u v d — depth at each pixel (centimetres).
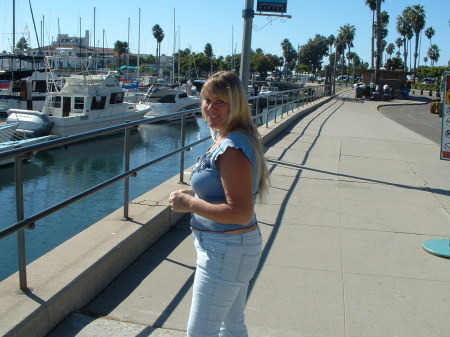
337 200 703
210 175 231
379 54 4294
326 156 1066
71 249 407
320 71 12262
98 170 2120
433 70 8325
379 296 411
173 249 491
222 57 9181
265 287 418
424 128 2052
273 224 583
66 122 2644
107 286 404
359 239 546
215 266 235
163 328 341
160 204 545
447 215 650
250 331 346
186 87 4556
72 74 3519
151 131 3284
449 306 398
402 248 524
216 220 228
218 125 240
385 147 1261
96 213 1396
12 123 2380
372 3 6562
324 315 376
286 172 873
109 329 335
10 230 299
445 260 495
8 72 3644
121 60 11494
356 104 3388
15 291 330
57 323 332
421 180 863
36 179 1903
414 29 8906
